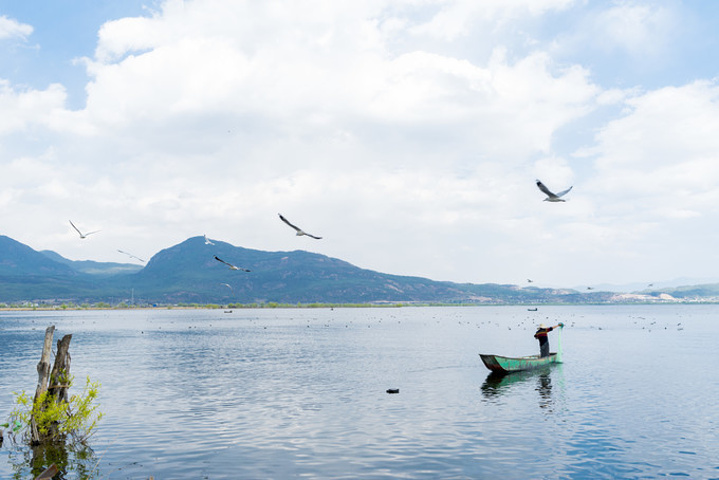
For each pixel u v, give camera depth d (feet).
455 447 73.72
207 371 162.50
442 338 324.80
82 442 77.46
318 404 105.81
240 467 65.41
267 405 105.09
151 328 483.92
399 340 307.99
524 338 319.68
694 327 443.73
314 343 286.46
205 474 62.95
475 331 409.08
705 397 110.52
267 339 323.78
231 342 297.94
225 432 82.89
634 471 63.36
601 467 64.90
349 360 193.57
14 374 157.89
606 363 173.47
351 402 107.76
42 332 415.85
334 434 81.30
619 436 79.10
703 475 61.98
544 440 77.05
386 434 81.10
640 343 267.18
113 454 71.36
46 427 78.13
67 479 61.57
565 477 61.46
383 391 121.29
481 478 61.11
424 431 82.84
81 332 415.44
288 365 178.19
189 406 104.47
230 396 115.96
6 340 324.60
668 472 63.00
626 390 119.85
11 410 100.48
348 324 564.30
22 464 67.15
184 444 76.07
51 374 81.15
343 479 60.85
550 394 115.24
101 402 109.19
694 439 77.20
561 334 351.87
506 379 138.62
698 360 183.32
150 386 131.44
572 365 168.35
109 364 184.24
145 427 86.48
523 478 61.05
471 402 106.63
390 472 63.26
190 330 445.37
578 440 77.00
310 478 61.31
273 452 71.87
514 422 88.48
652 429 83.15
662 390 119.44
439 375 148.36
